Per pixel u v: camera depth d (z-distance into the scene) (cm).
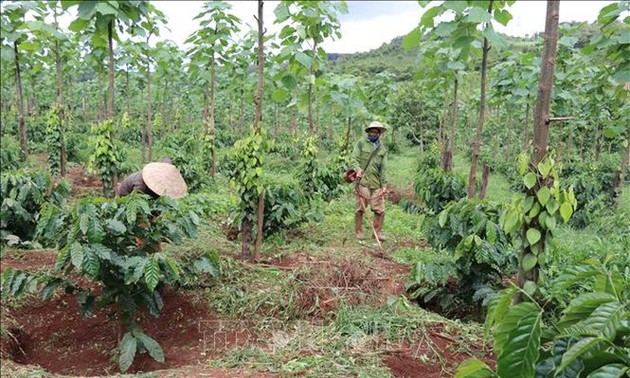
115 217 392
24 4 829
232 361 361
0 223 627
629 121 609
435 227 472
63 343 452
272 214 643
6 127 1931
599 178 1007
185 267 462
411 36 340
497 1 364
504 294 201
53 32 776
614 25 402
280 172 1355
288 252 612
